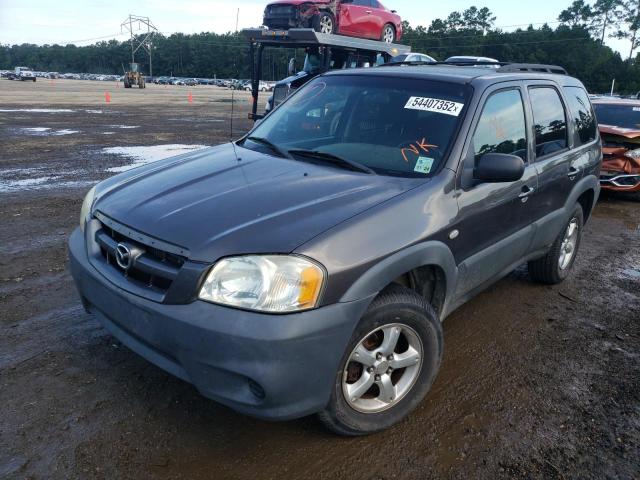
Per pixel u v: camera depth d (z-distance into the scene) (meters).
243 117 23.78
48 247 5.45
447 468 2.63
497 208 3.47
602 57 84.31
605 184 9.07
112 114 23.08
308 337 2.31
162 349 2.46
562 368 3.62
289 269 2.31
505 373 3.52
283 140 3.76
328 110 3.80
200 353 2.32
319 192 2.82
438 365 3.00
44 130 15.96
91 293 2.83
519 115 3.88
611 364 3.70
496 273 3.82
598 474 2.64
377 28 15.41
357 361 2.64
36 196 7.67
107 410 2.90
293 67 14.68
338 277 2.40
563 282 5.23
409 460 2.67
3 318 3.87
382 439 2.81
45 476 2.43
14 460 2.51
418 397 2.93
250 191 2.84
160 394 3.06
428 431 2.89
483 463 2.68
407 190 2.93
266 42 13.12
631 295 5.00
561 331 4.17
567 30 91.94
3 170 9.55
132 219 2.71
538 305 4.65
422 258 2.79
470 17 107.44
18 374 3.18
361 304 2.48
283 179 3.01
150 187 3.05
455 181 3.12
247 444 2.71
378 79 3.84
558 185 4.35
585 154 4.86
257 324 2.25
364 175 3.10
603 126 9.22
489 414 3.07
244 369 2.26
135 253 2.58
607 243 6.77
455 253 3.13
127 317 2.57
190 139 14.89
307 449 2.70
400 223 2.72
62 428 2.74
